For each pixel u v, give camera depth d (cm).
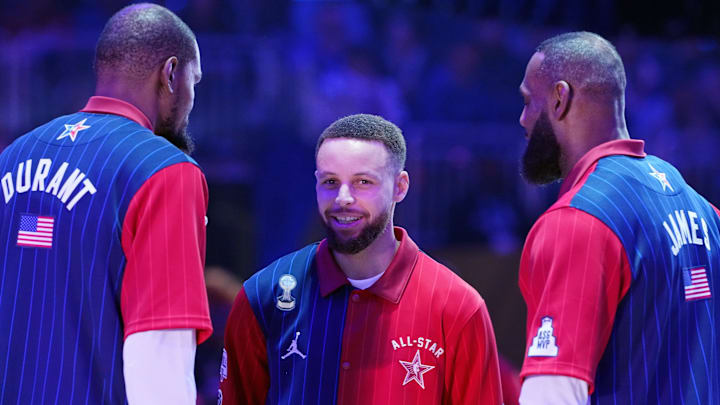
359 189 884
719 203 3070
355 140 888
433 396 906
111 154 844
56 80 2759
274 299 945
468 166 2903
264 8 2836
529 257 873
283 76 2734
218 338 1997
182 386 809
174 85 905
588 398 812
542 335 812
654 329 835
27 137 898
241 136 2728
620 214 835
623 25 3253
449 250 2467
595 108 905
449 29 3070
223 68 2742
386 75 2912
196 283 828
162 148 851
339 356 909
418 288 926
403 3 3008
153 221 823
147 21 891
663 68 3177
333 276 929
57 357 820
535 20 3188
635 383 828
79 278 823
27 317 830
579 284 809
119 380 823
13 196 862
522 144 2966
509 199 2930
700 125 3116
